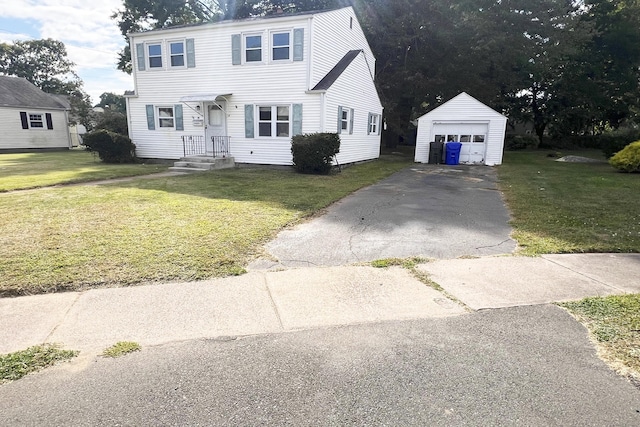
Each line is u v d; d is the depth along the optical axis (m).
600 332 2.95
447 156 18.00
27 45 44.44
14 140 26.20
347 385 2.36
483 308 3.38
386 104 23.02
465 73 22.14
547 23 22.19
